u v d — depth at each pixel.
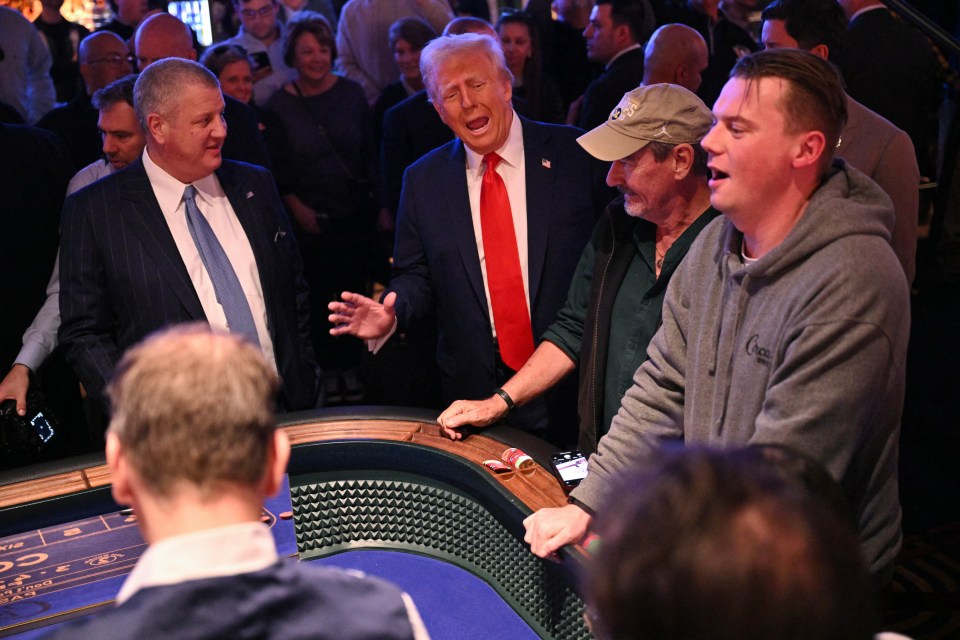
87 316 2.61
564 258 2.67
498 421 2.23
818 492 0.86
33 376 2.72
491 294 2.69
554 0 5.73
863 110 2.76
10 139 3.16
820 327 1.43
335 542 2.18
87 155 3.95
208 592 0.96
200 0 5.43
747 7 5.12
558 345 2.32
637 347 2.13
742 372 1.58
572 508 1.79
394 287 2.75
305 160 4.49
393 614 1.06
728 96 1.52
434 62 2.58
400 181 4.31
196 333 1.08
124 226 2.59
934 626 2.73
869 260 1.44
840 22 2.84
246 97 4.29
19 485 2.04
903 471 3.62
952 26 5.20
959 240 5.27
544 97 4.86
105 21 5.63
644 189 2.00
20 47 4.70
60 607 1.82
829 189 1.51
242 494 1.01
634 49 4.51
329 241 4.57
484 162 2.67
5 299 3.16
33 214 3.18
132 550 1.96
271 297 2.73
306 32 4.40
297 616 1.00
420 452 2.11
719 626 0.71
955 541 3.15
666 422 1.81
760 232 1.57
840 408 1.43
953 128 5.05
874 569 1.60
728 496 0.75
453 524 2.10
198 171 2.59
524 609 1.91
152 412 0.98
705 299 1.68
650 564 0.74
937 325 4.94
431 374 3.65
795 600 0.71
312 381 2.89
